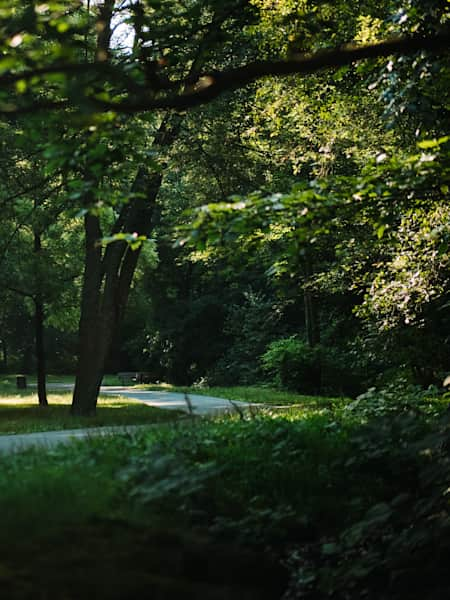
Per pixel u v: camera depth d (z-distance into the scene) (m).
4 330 65.38
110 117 6.59
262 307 44.72
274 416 13.38
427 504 7.84
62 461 7.56
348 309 32.91
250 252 8.84
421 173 7.81
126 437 9.63
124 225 22.81
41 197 24.06
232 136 22.53
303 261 8.20
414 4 9.60
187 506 6.68
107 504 5.64
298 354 30.44
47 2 6.03
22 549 4.47
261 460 9.23
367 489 9.20
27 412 23.56
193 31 9.95
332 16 15.35
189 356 56.16
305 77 16.72
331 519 8.38
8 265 25.39
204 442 9.52
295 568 7.07
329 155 20.41
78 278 30.16
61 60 5.10
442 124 11.91
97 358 22.56
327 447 10.07
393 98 9.87
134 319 64.75
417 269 16.42
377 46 5.59
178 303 55.53
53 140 7.62
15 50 5.98
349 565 7.28
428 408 12.88
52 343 71.12
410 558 7.45
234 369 47.75
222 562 5.11
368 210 8.55
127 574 4.45
